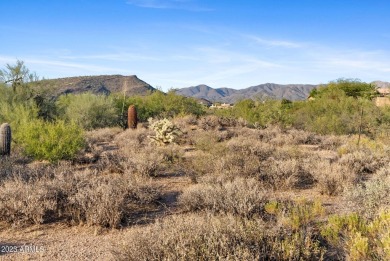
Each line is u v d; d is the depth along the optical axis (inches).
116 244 191.0
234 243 159.9
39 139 447.8
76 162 451.5
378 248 166.2
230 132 767.7
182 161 459.2
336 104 1024.2
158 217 259.1
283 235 185.8
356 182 344.8
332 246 192.1
